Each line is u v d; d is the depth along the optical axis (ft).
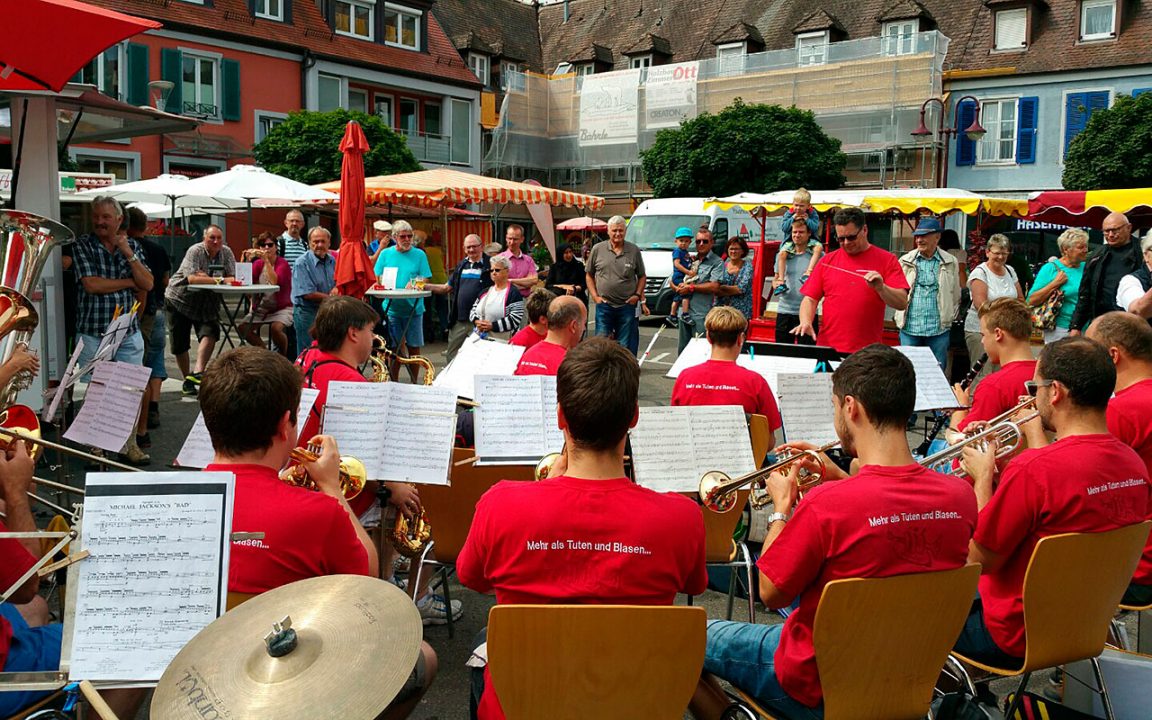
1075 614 8.20
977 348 27.61
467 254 30.19
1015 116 87.30
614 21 118.11
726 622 8.47
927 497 7.27
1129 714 8.70
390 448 10.23
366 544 8.23
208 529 6.34
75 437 12.08
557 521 6.70
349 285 27.58
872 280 17.17
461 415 14.37
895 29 94.27
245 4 84.17
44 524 15.19
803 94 93.56
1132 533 8.23
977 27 91.15
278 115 86.07
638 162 104.58
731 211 58.44
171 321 27.86
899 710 7.39
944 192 33.94
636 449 10.47
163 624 6.20
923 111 62.08
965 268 34.78
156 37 77.05
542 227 67.56
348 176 27.40
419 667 7.79
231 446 7.40
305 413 10.07
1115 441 8.67
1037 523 8.40
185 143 77.82
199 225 71.36
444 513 11.19
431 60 100.89
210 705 5.49
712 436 10.79
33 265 12.51
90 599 6.16
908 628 7.19
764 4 106.73
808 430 12.56
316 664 5.69
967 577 7.29
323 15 90.99
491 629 6.12
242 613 6.15
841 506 7.17
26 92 18.44
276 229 73.61
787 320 28.81
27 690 5.93
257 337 30.71
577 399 6.85
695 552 7.02
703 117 84.89
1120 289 21.89
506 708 6.29
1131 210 31.60
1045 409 9.04
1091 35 85.46
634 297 30.17
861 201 33.55
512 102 107.14
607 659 6.28
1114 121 73.26
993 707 7.40
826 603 6.84
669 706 6.49
